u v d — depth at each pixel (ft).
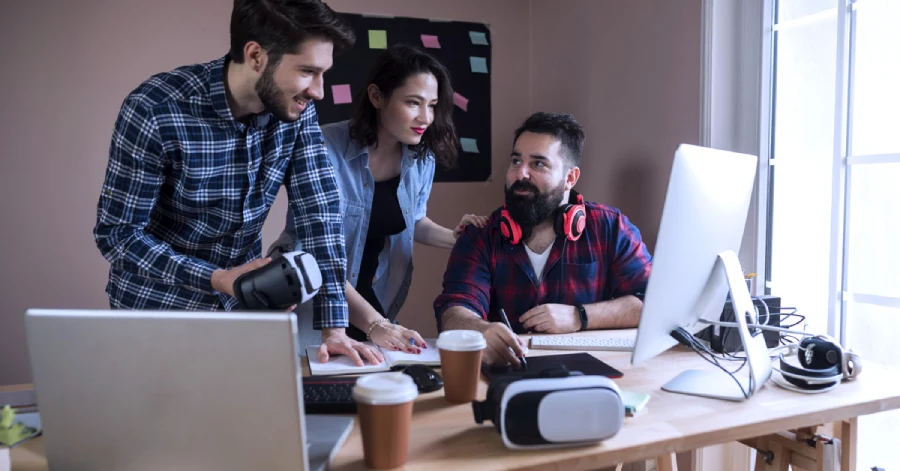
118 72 8.76
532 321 5.45
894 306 5.99
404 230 7.09
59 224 8.67
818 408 3.67
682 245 3.65
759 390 3.97
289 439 2.64
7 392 3.99
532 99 10.65
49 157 8.58
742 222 4.39
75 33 8.58
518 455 3.07
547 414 3.06
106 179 4.37
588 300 6.00
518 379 3.25
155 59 8.89
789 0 6.91
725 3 7.14
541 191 5.74
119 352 2.67
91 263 8.83
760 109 7.13
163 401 2.68
